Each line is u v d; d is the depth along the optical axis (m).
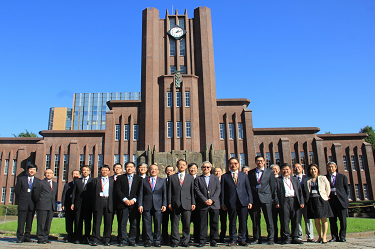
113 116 39.50
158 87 39.38
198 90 39.38
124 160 38.50
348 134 43.34
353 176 42.03
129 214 11.02
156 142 37.25
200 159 33.81
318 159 40.53
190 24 42.59
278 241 11.77
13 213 35.19
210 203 10.71
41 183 12.01
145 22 41.66
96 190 11.10
